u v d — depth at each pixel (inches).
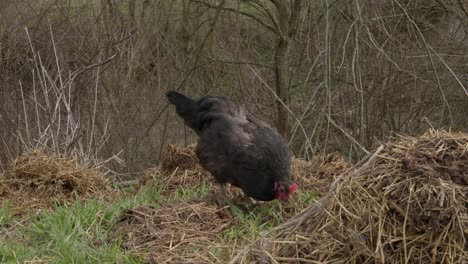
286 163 245.8
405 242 163.3
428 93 503.2
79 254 205.6
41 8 489.1
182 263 195.0
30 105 417.1
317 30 474.0
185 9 503.5
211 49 521.7
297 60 521.0
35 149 323.3
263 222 241.8
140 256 204.7
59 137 384.8
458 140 180.9
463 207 162.2
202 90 519.8
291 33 487.2
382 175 172.4
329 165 295.6
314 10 476.7
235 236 222.2
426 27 505.4
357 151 442.6
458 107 506.3
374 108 486.0
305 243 174.4
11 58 437.1
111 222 234.8
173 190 283.6
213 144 255.3
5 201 271.1
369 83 482.9
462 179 167.9
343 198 174.4
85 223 234.7
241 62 499.5
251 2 496.1
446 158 174.4
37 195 283.0
